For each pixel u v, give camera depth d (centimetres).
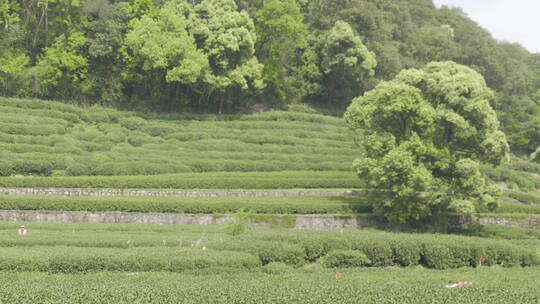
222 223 4247
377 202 4519
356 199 4984
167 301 2008
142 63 7488
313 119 8212
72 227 3712
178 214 4225
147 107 7675
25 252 2748
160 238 3319
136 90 8038
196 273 2606
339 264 3020
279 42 8700
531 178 7494
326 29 9738
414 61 10456
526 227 4909
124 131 6588
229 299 2028
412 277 2633
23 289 2116
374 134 4631
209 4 7831
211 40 7581
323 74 9325
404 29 11556
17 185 4612
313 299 2038
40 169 5084
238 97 8419
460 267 3123
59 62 7131
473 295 2112
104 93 7506
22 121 6109
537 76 12319
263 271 2750
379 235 3372
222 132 7031
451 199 4369
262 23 8575
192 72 7075
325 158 6544
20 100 6631
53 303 1997
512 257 3198
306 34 9538
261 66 7956
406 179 4256
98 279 2397
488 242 3303
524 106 10350
